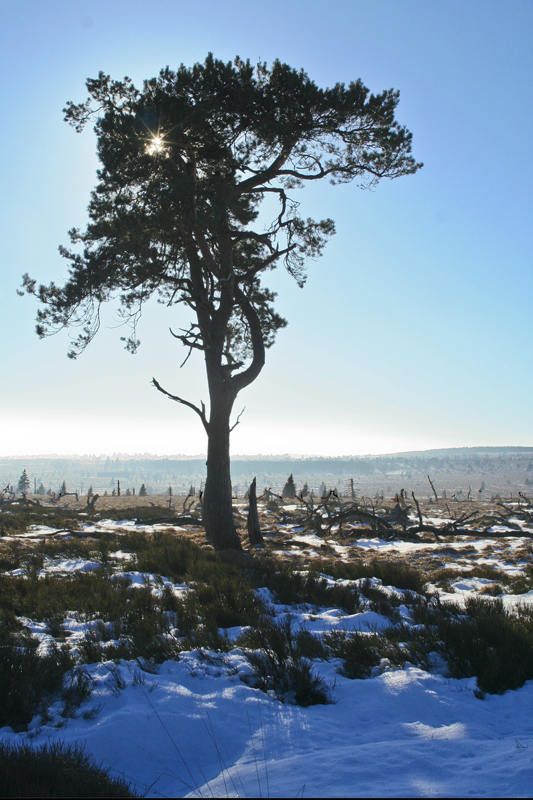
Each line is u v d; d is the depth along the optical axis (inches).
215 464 697.0
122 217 603.5
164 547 547.5
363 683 198.8
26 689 173.8
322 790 115.1
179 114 602.2
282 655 218.7
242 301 743.7
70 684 189.8
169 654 227.5
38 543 627.5
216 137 655.8
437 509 1541.6
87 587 359.6
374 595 366.0
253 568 469.4
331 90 636.1
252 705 177.6
